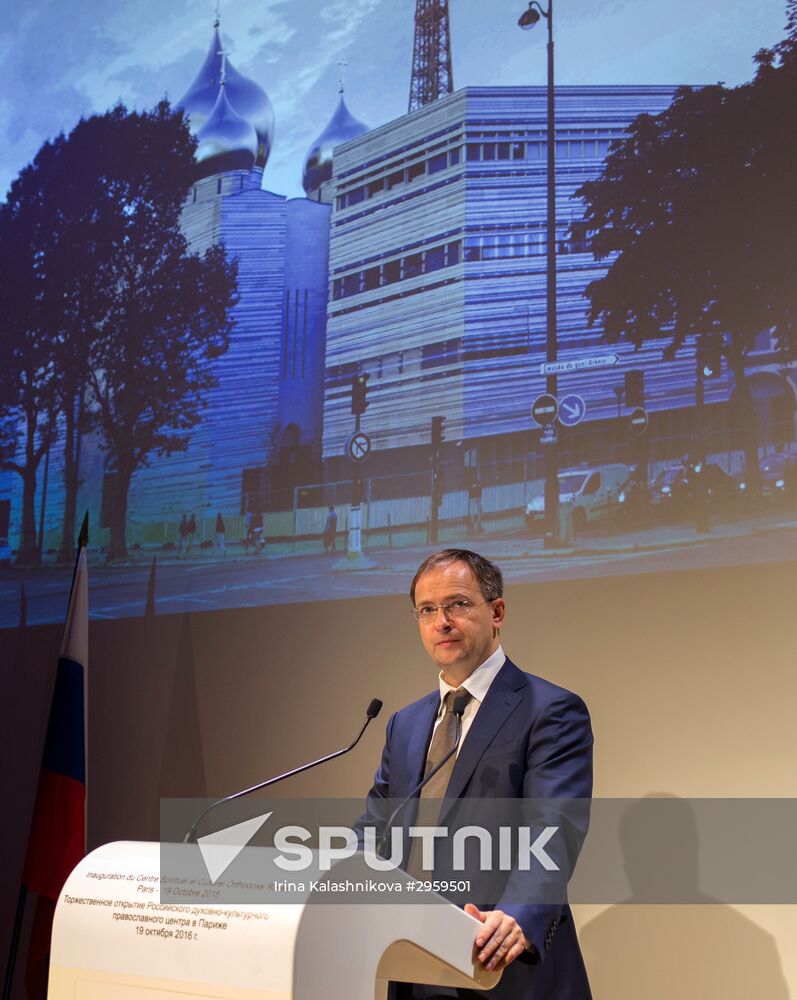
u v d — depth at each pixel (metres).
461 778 1.90
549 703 1.92
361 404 3.20
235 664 3.27
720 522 2.56
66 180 4.02
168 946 1.30
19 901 2.88
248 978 1.23
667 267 2.72
